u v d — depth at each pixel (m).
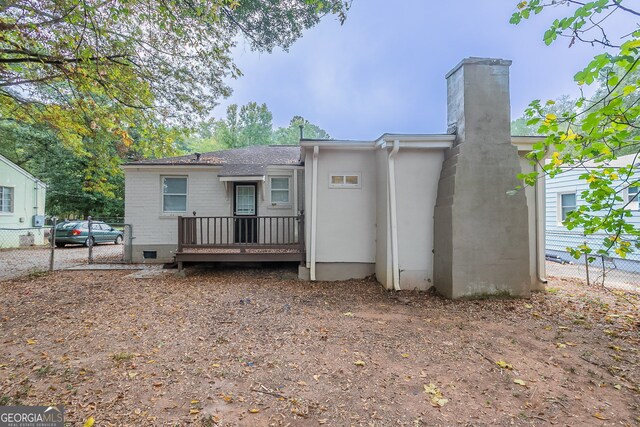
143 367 3.05
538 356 3.42
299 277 7.44
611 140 3.01
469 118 5.85
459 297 5.72
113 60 7.57
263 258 7.72
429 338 3.91
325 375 2.96
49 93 9.68
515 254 5.81
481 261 5.77
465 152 5.81
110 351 3.41
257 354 3.39
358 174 7.36
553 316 4.80
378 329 4.22
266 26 9.12
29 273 7.86
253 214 9.98
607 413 2.43
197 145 33.62
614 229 3.27
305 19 9.32
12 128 16.98
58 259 10.72
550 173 3.57
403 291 6.39
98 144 11.05
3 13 6.02
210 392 2.64
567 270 9.28
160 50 8.27
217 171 9.91
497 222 5.79
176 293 6.04
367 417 2.34
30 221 15.56
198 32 7.70
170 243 9.84
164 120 9.45
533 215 6.45
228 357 3.31
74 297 5.67
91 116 8.91
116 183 21.81
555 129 3.31
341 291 6.39
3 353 3.33
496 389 2.76
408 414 2.39
